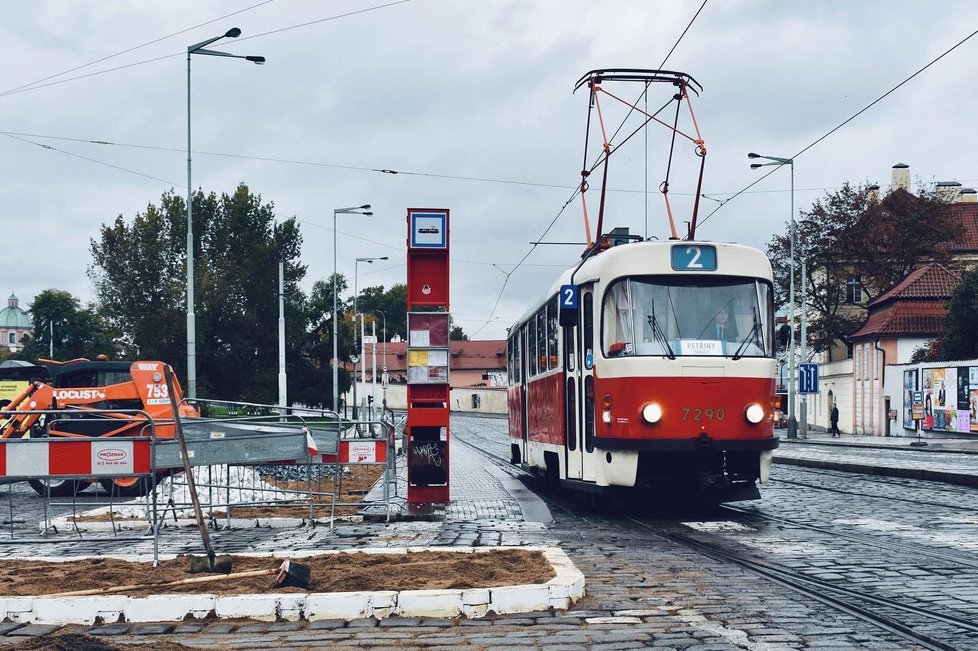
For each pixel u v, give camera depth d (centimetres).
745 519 1413
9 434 1892
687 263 1445
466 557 916
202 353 7088
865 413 6562
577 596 774
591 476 1488
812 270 6988
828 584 850
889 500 1705
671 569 938
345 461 1418
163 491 1390
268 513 1469
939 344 5684
